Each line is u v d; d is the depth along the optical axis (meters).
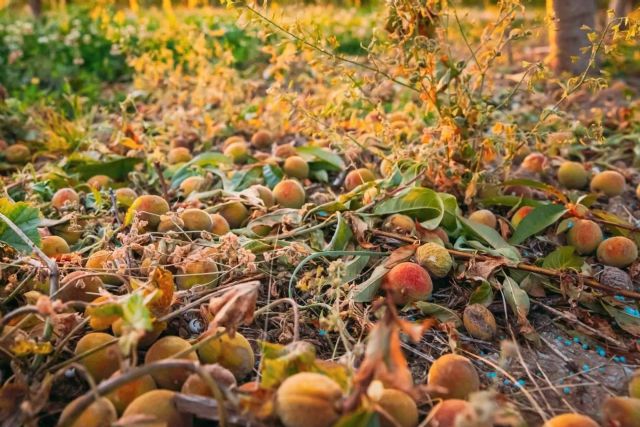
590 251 0.95
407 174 1.06
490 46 1.16
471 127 1.06
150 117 1.70
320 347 0.76
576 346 0.78
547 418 0.65
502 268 0.86
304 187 1.20
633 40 0.97
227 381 0.60
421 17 1.04
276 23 1.05
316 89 1.65
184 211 0.91
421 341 0.78
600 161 1.33
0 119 1.49
